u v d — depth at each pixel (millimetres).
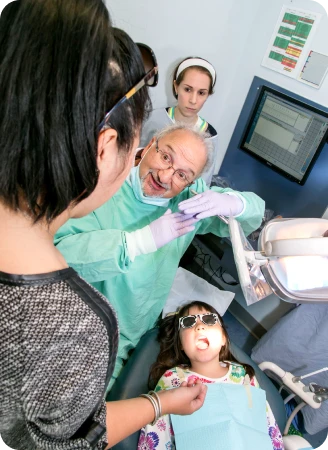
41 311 308
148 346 1351
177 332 1348
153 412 683
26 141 268
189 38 1861
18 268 312
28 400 319
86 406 356
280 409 1313
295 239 684
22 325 301
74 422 354
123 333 1288
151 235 939
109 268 914
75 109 271
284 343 1599
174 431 1095
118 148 356
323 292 747
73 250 903
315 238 668
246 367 1352
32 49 259
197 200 1018
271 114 1805
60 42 262
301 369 1591
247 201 1188
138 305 1191
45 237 342
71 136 277
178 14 1747
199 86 1792
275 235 796
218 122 2264
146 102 375
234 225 866
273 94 1760
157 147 1048
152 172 1045
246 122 2051
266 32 1817
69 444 360
